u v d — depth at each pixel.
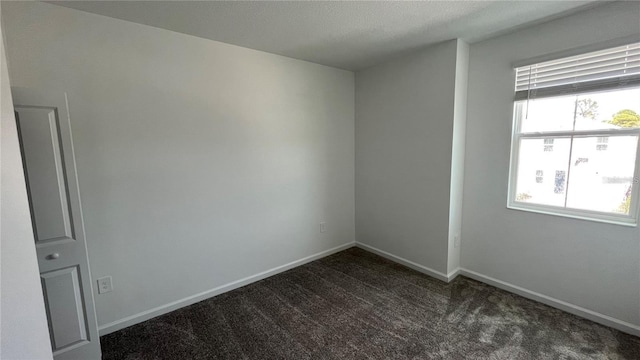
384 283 2.82
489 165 2.64
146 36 2.13
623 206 2.02
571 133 2.21
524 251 2.49
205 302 2.54
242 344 1.99
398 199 3.23
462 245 2.93
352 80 3.59
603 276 2.08
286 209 3.12
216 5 1.84
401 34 2.39
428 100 2.80
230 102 2.60
